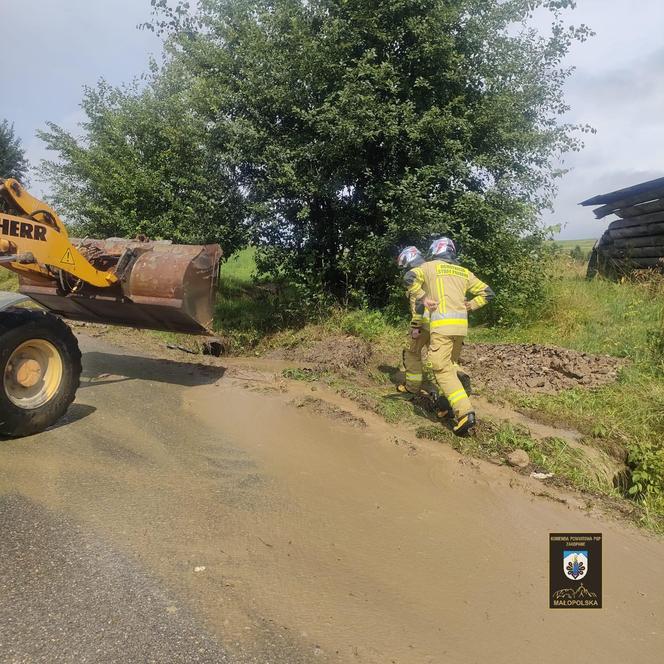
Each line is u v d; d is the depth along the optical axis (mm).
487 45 10391
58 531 3297
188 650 2465
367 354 8477
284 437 5184
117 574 2939
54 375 4883
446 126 9727
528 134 10305
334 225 11250
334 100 10148
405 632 2738
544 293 10891
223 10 11062
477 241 9945
